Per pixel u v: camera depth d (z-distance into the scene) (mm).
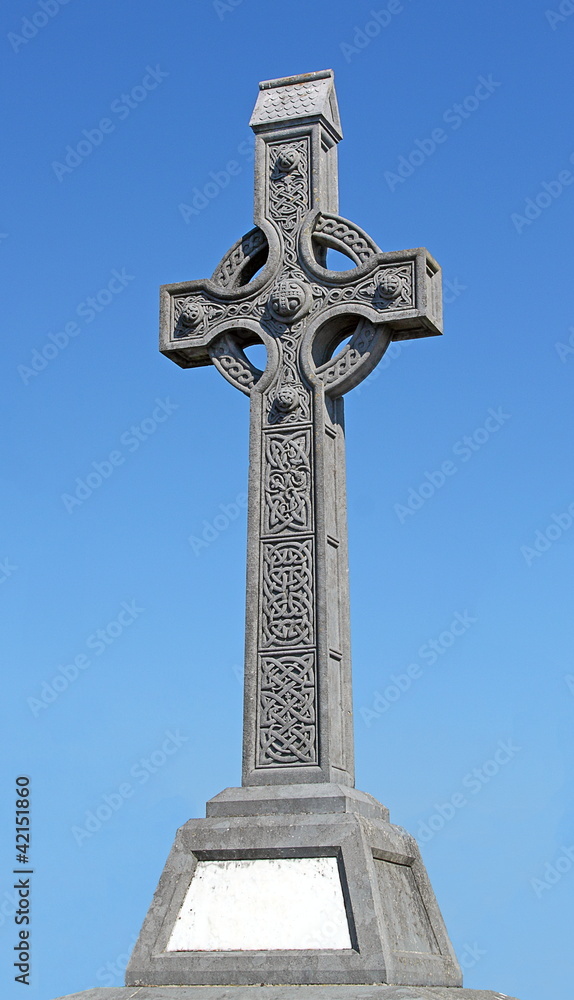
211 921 7414
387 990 6684
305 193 9102
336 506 8672
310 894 7320
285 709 8062
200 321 9117
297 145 9234
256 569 8398
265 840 7496
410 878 7992
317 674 8062
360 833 7387
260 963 7145
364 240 8820
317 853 7406
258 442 8672
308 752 7934
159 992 7023
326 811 7574
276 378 8789
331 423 8773
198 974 7230
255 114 9375
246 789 7855
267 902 7371
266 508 8523
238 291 9023
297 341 8797
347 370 8648
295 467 8547
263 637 8242
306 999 6645
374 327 8672
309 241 8961
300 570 8312
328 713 7977
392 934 7324
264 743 8031
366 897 7176
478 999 7223
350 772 8195
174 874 7570
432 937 7914
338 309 8734
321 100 9297
